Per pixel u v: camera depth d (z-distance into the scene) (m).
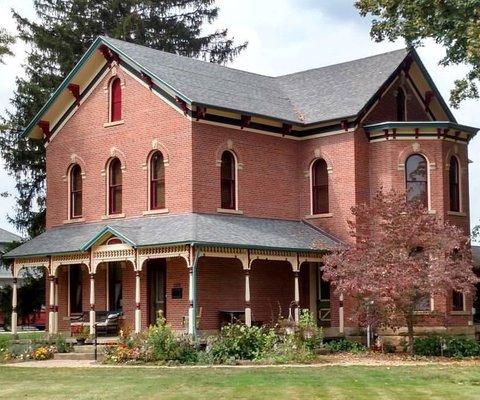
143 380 21.95
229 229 31.80
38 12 53.12
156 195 33.97
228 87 35.91
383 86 35.75
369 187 34.88
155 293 33.72
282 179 35.66
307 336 29.84
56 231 37.22
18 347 32.25
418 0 31.81
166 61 35.84
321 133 35.66
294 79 40.12
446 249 29.27
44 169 49.59
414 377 22.22
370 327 31.17
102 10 54.22
